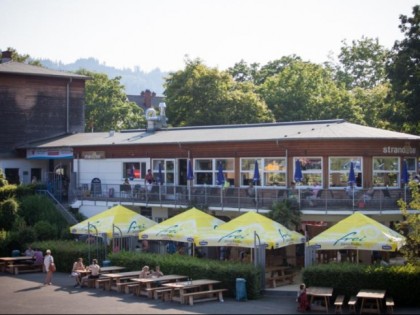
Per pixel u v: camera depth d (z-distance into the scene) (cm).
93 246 4012
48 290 3334
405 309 2783
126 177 4862
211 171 4284
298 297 2795
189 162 4388
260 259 3238
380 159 3828
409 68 5278
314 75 7212
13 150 5894
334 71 9388
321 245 3020
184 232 3438
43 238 4516
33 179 5556
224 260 3459
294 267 3822
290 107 6881
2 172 5250
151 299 3061
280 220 3575
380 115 6088
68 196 5016
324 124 4269
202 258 3625
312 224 3762
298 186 3847
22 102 5969
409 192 3634
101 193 4759
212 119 6406
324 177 3775
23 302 2975
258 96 6931
